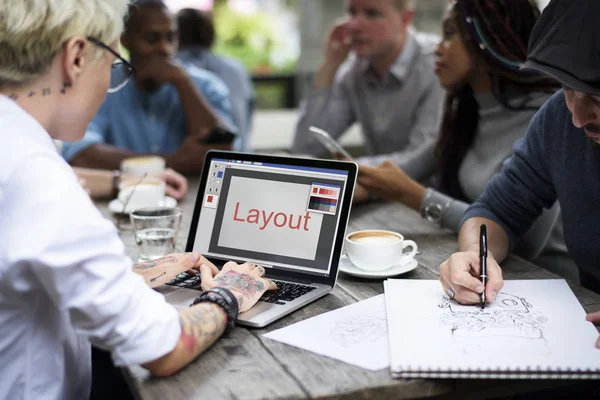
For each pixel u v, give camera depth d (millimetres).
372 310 1190
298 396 924
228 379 974
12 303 977
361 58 2738
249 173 1403
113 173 2156
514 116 1821
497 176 1559
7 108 985
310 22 4500
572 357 978
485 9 1713
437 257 1500
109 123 2771
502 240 1474
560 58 1053
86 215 939
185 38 3623
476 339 1042
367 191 1943
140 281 1002
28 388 1027
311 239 1321
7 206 926
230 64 3654
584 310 1150
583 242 1386
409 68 2689
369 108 2850
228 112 3045
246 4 4758
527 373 947
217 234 1397
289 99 4785
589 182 1331
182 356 994
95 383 1589
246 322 1132
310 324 1140
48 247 898
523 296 1211
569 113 1367
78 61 1032
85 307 925
